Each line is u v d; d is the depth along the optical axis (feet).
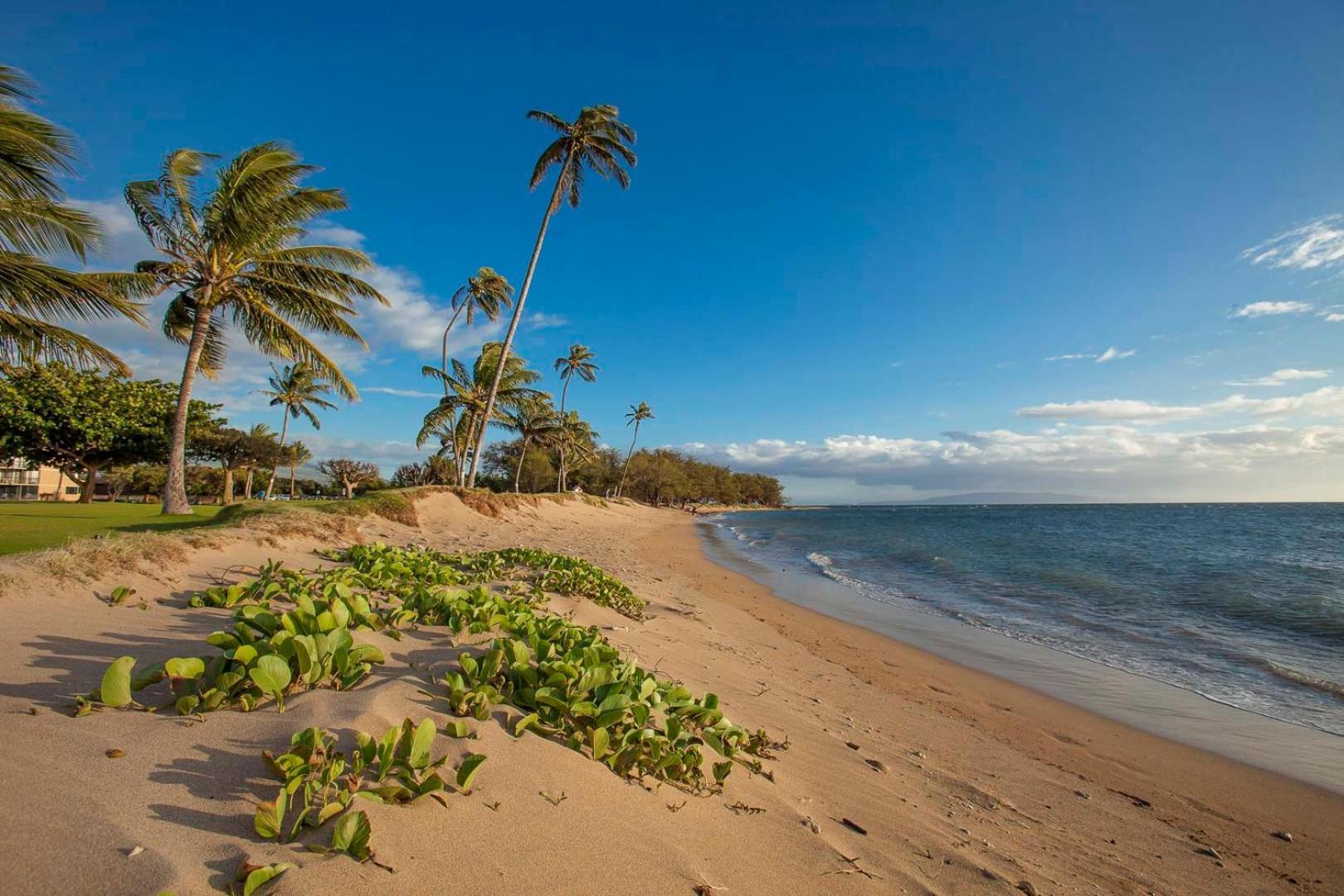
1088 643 34.65
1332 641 35.14
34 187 30.58
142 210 48.67
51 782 6.88
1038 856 12.37
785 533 143.43
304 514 35.91
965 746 19.24
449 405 99.50
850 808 12.54
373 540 42.50
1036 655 32.19
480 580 25.93
